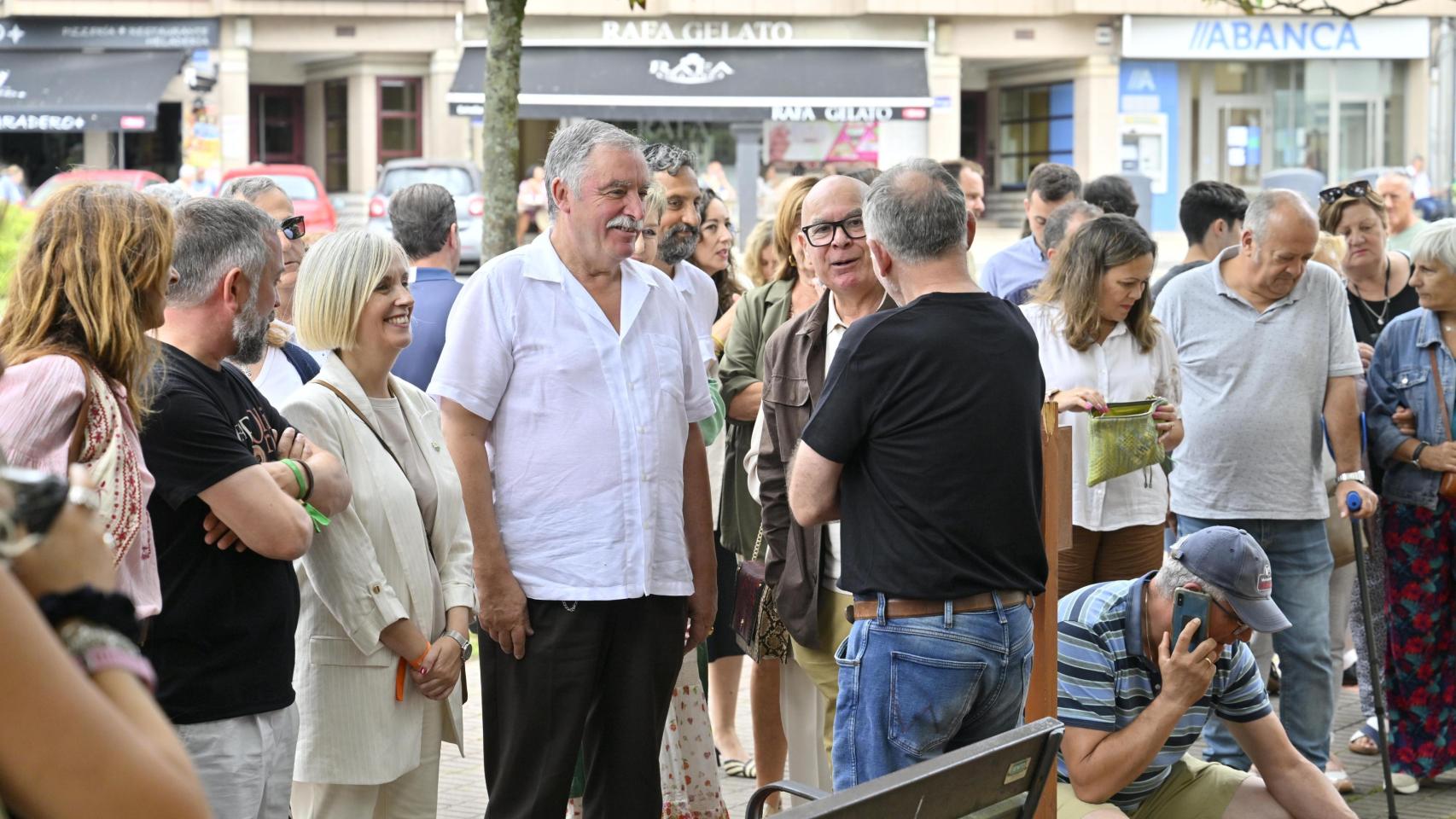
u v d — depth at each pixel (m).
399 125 30.39
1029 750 2.71
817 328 4.37
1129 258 4.83
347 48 29.47
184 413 2.89
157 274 2.65
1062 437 3.66
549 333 3.77
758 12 28.77
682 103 24.91
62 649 1.19
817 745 4.71
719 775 5.58
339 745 3.46
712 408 4.11
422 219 5.38
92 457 2.54
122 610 1.32
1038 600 3.58
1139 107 31.02
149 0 28.92
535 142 31.95
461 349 3.73
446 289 5.40
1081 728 3.69
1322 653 5.23
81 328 2.58
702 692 4.75
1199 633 3.62
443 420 3.78
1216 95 31.52
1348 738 6.00
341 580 3.42
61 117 28.06
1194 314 5.32
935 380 3.22
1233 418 5.21
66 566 1.31
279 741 3.07
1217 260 5.37
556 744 3.75
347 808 3.51
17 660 1.14
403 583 3.54
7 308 2.61
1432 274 5.29
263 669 3.00
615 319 3.85
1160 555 5.08
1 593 1.14
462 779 5.44
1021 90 32.41
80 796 1.17
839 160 29.88
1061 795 3.87
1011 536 3.28
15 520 1.19
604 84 24.95
